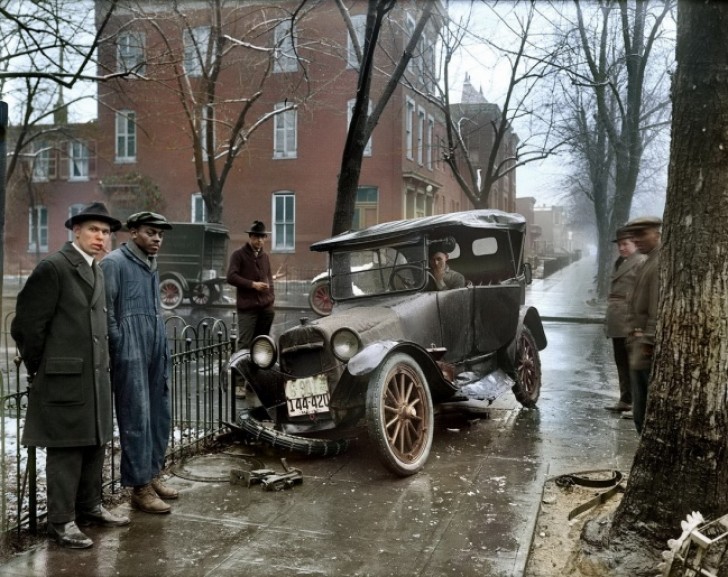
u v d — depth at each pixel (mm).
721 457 3311
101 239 3959
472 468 5230
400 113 27734
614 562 3406
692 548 3012
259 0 21375
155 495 4367
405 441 5223
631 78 18719
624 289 7086
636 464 3578
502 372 7062
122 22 17906
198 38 21406
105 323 3994
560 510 4367
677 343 3404
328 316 5895
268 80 25109
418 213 30906
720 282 3307
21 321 3729
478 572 3473
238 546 3812
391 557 3660
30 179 29188
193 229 19594
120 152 30344
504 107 15523
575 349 12617
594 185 27531
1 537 3812
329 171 28609
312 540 3889
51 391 3766
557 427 6535
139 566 3562
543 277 38500
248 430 5305
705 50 3295
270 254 29234
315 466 5320
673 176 3459
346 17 10281
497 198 44281
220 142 25312
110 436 4113
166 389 4449
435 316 6184
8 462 5469
